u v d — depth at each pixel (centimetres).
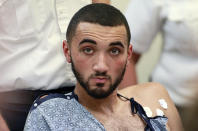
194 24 485
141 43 511
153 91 386
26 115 385
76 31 314
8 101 385
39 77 381
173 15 490
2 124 340
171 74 509
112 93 331
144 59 761
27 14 375
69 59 331
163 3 495
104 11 316
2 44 377
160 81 520
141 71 764
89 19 312
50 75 384
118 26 312
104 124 330
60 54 388
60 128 315
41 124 319
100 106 334
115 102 341
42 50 383
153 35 514
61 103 329
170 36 503
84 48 310
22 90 384
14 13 373
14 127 387
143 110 344
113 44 308
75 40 314
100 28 308
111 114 336
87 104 332
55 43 385
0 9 369
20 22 375
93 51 310
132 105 345
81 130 318
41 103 329
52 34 387
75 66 317
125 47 317
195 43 488
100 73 307
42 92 389
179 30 491
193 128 192
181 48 498
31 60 380
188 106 196
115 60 311
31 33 379
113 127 331
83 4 402
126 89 385
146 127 338
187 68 498
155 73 530
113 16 314
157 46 756
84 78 313
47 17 384
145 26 505
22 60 380
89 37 307
